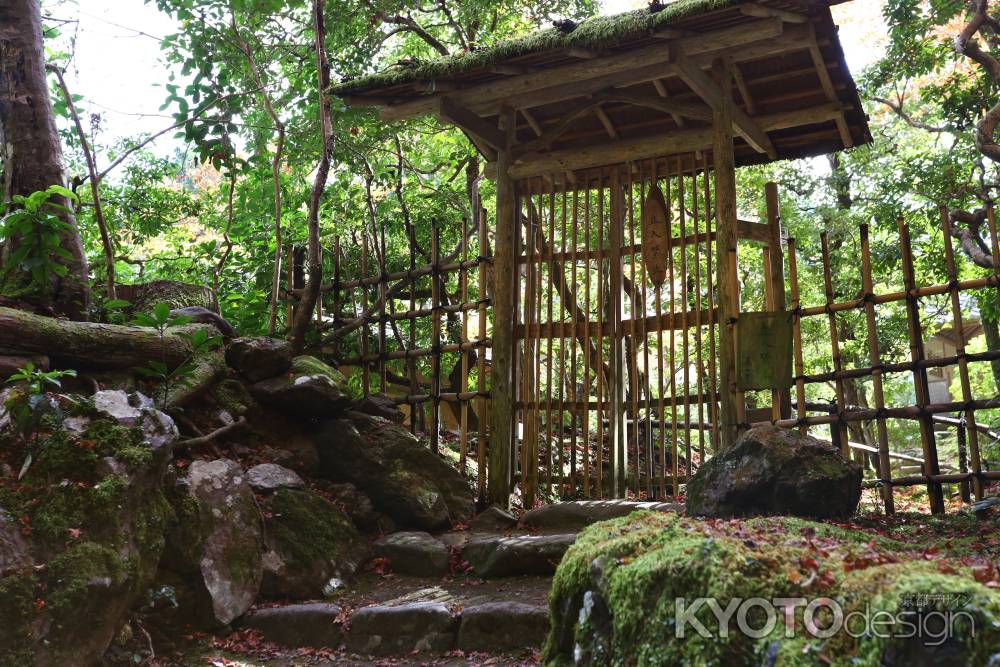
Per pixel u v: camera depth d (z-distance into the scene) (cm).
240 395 568
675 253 989
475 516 607
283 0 796
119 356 510
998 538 337
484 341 669
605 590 243
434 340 692
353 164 913
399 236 973
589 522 546
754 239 648
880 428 511
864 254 528
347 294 835
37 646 331
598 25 555
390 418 668
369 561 518
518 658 375
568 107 692
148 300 643
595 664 239
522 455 654
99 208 606
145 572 388
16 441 388
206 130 745
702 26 543
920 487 862
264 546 470
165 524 410
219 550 439
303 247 797
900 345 1277
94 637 350
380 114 659
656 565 223
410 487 566
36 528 356
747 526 271
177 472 460
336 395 586
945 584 167
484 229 684
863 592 179
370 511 555
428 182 1098
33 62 598
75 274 573
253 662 400
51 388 461
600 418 645
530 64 598
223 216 1033
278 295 801
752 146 674
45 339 477
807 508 438
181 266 908
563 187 693
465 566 501
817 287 1299
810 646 179
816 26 545
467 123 645
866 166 1263
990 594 160
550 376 657
